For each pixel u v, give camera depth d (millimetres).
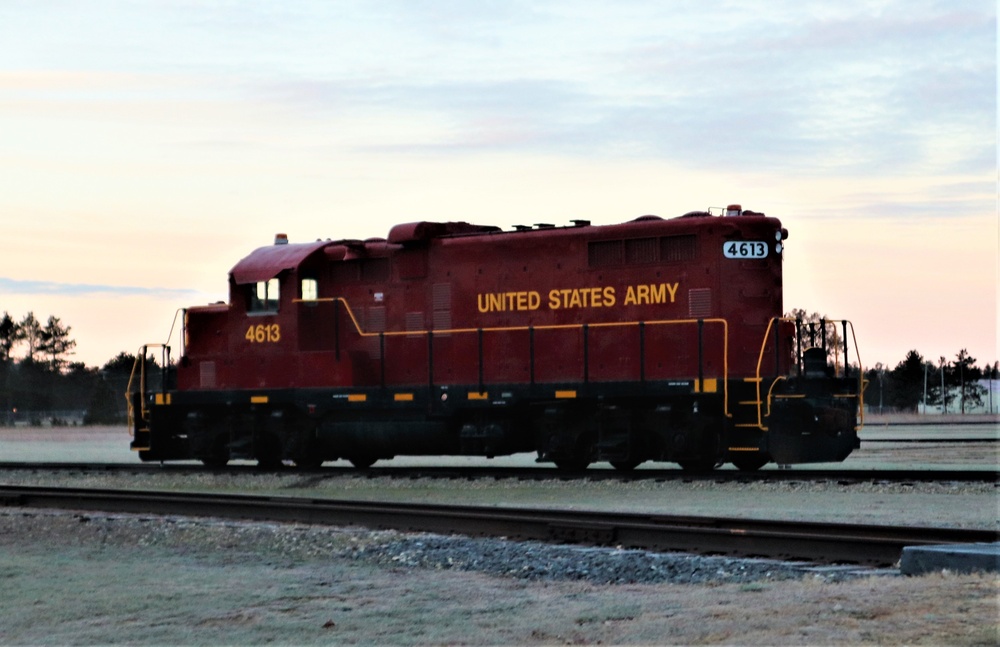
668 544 13602
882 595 9742
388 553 13758
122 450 48656
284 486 23750
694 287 22719
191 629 9930
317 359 26344
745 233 22609
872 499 18828
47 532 16453
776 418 21797
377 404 25656
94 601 11195
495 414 24828
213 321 27984
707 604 10117
